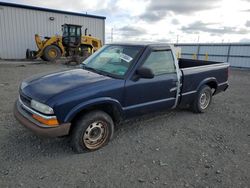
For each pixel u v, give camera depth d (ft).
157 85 13.38
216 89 18.97
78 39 60.75
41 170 9.48
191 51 84.79
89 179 9.04
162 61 13.85
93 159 10.55
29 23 66.80
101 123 11.35
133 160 10.58
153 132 13.93
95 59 14.35
